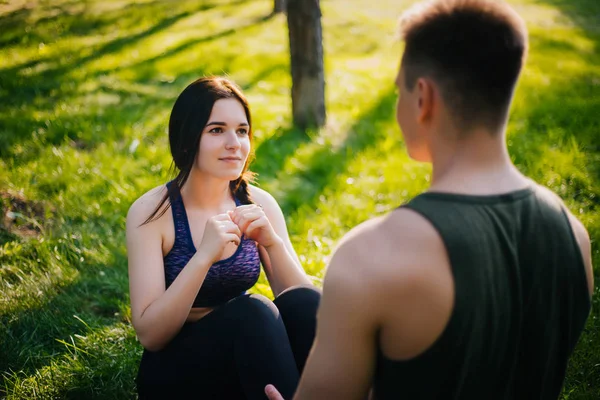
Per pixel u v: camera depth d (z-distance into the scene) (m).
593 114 6.59
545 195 1.24
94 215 4.27
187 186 2.26
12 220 4.02
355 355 1.15
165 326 1.99
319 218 4.42
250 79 8.06
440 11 1.15
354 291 1.11
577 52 10.15
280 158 5.44
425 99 1.17
